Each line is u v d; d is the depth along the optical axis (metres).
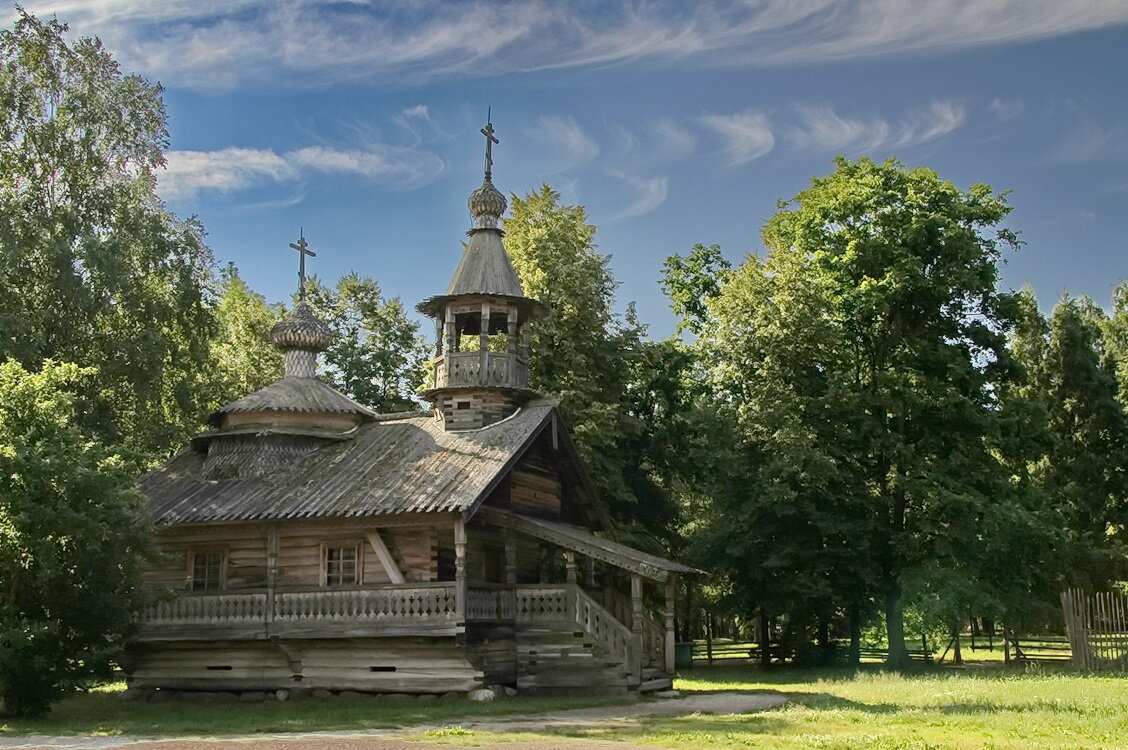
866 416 41.84
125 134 40.53
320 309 57.41
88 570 24.09
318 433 33.00
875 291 41.84
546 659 29.73
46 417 24.56
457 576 27.59
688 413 45.72
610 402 44.09
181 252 41.09
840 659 44.44
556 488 34.56
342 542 30.02
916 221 42.56
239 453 32.34
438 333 34.19
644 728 19.98
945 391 41.47
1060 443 53.88
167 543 31.31
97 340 38.38
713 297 51.59
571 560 30.23
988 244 44.84
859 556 41.22
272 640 29.31
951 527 40.28
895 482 41.41
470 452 30.23
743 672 41.22
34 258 37.84
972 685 29.38
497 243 33.94
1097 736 18.08
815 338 42.47
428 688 28.27
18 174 38.56
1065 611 37.34
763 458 43.03
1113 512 55.03
